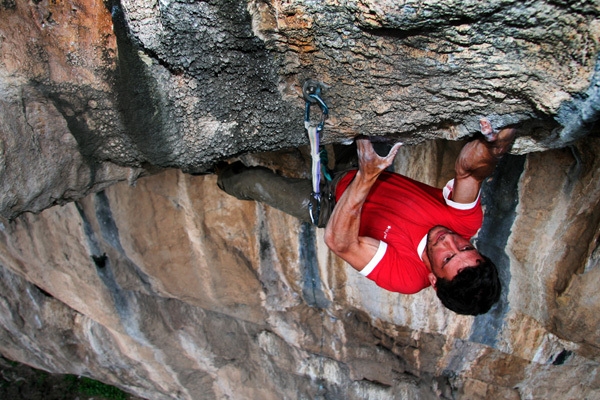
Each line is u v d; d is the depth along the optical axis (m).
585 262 2.72
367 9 1.43
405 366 4.48
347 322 4.22
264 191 2.59
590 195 2.58
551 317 3.08
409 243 2.15
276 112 2.00
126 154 2.21
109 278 4.00
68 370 5.71
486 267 2.01
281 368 4.86
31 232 3.73
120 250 3.71
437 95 1.73
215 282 3.88
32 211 2.24
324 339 4.41
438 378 4.55
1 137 1.85
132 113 1.98
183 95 1.92
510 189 2.85
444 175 2.92
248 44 1.72
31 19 1.73
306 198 2.48
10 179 1.97
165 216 3.45
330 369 4.70
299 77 1.83
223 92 1.90
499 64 1.51
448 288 2.04
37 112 1.91
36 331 5.05
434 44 1.51
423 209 2.18
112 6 1.70
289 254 3.62
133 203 3.37
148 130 2.05
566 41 1.37
